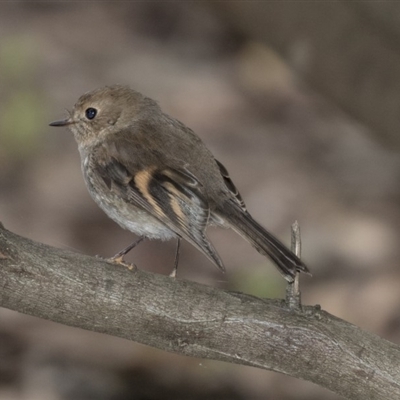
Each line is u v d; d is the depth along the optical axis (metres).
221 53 20.09
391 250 14.24
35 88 17.92
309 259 14.14
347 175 16.34
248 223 8.61
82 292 7.03
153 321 7.09
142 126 9.38
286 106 18.48
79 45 19.94
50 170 16.14
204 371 12.20
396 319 12.84
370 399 7.18
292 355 7.12
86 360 12.26
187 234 8.45
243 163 16.66
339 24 12.30
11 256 6.95
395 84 11.91
